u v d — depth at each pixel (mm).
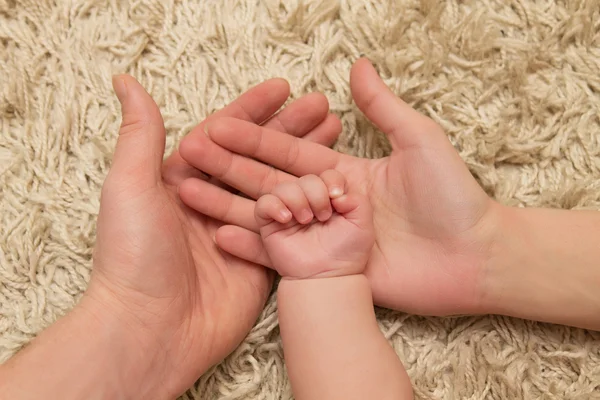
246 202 499
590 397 506
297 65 544
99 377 445
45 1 544
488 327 516
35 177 522
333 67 544
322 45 541
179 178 502
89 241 513
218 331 484
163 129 468
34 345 449
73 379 439
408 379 469
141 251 455
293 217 474
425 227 491
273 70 540
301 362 466
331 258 472
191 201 490
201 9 547
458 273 490
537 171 541
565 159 542
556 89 545
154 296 460
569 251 485
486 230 484
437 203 483
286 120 515
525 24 550
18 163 522
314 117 516
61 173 522
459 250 488
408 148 487
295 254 473
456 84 542
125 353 453
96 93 536
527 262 487
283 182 479
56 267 514
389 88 517
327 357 461
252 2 546
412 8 546
